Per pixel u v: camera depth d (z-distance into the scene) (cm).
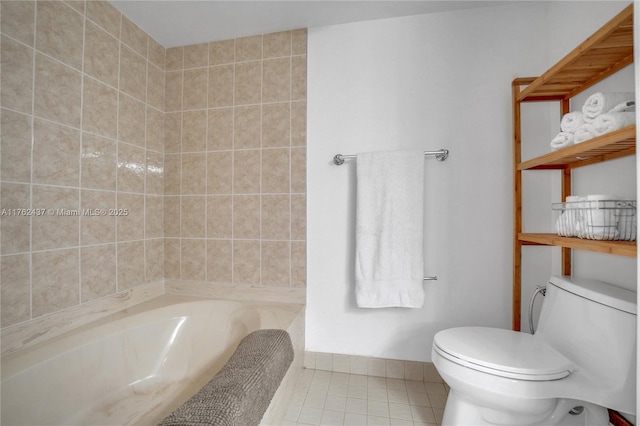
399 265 153
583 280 122
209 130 184
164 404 128
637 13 74
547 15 151
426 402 139
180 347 152
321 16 162
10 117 109
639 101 73
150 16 161
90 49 140
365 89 166
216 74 183
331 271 170
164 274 191
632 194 107
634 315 90
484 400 101
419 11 159
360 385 154
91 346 123
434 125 160
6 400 97
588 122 100
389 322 163
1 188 107
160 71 186
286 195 173
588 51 105
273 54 175
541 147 150
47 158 122
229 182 181
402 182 153
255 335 115
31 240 116
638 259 74
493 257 154
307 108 173
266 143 176
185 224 187
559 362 101
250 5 152
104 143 148
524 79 143
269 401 89
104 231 148
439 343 115
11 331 110
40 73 118
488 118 155
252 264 178
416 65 161
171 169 189
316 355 170
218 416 66
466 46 157
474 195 156
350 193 168
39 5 118
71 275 132
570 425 109
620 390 91
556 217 148
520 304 148
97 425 116
